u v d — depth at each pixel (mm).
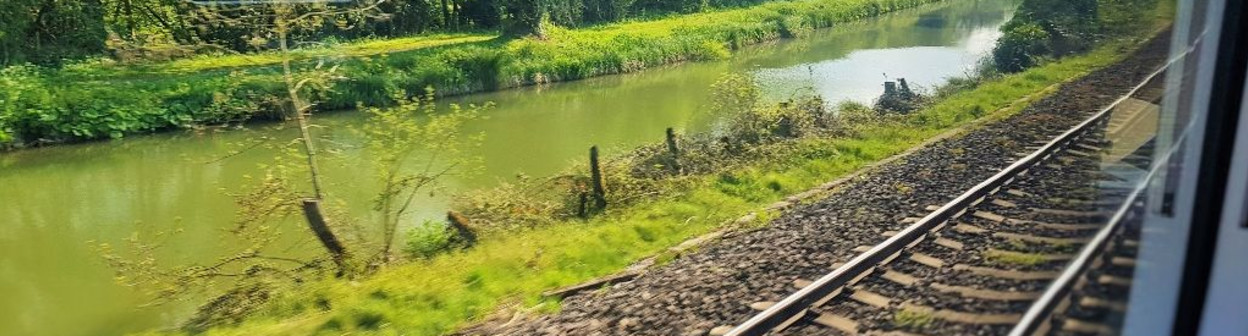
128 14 28250
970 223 8500
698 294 8258
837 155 15375
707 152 16109
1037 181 9633
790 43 43625
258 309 9938
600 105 27297
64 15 28328
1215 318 2768
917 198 10703
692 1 56375
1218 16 2852
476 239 12180
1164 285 2924
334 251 11383
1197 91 2945
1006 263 6602
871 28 48156
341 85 25781
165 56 18719
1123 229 3400
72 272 12539
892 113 19719
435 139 14242
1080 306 3654
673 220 12031
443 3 43281
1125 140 5277
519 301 9234
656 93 29562
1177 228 2934
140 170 19328
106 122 22188
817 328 6570
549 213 13141
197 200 16594
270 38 13227
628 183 13844
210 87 23875
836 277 7195
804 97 20328
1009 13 50438
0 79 22641
